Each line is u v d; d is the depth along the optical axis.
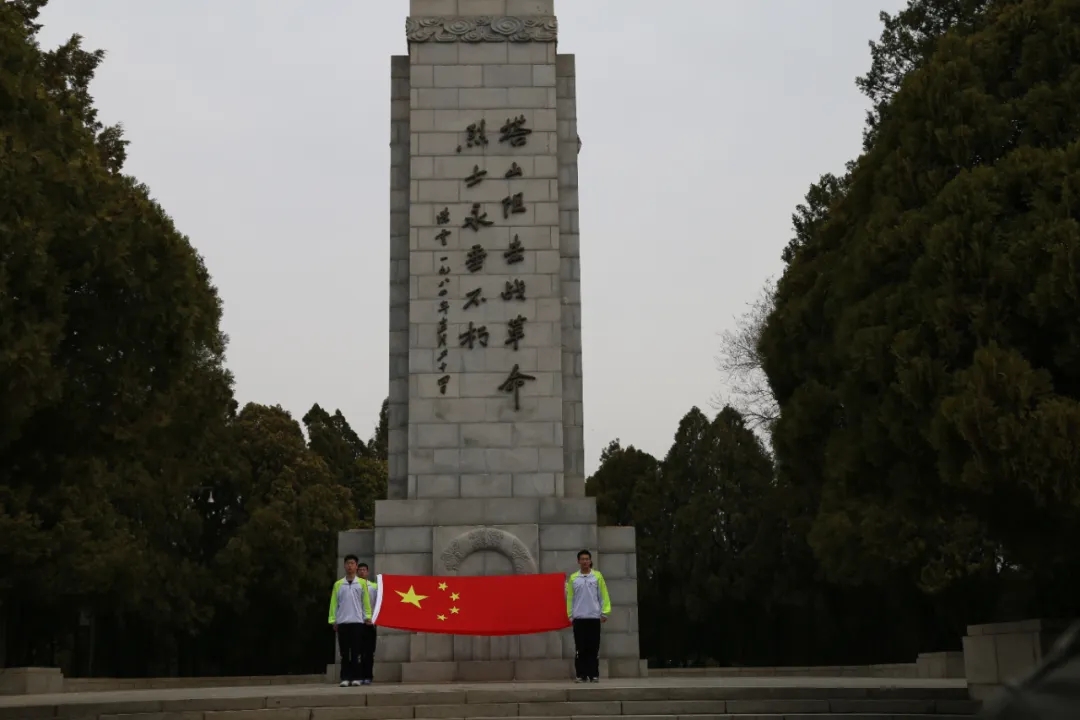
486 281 26.22
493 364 25.98
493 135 26.70
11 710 17.39
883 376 18.00
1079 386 16.91
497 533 25.20
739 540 47.25
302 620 46.94
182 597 43.25
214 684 38.59
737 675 37.00
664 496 50.78
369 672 22.59
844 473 19.27
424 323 26.06
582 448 26.28
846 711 17.95
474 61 26.97
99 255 19.77
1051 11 19.08
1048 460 15.50
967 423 15.96
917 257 18.38
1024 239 16.72
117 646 46.53
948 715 17.62
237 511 48.16
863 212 20.91
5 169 17.94
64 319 18.78
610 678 24.94
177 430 24.19
